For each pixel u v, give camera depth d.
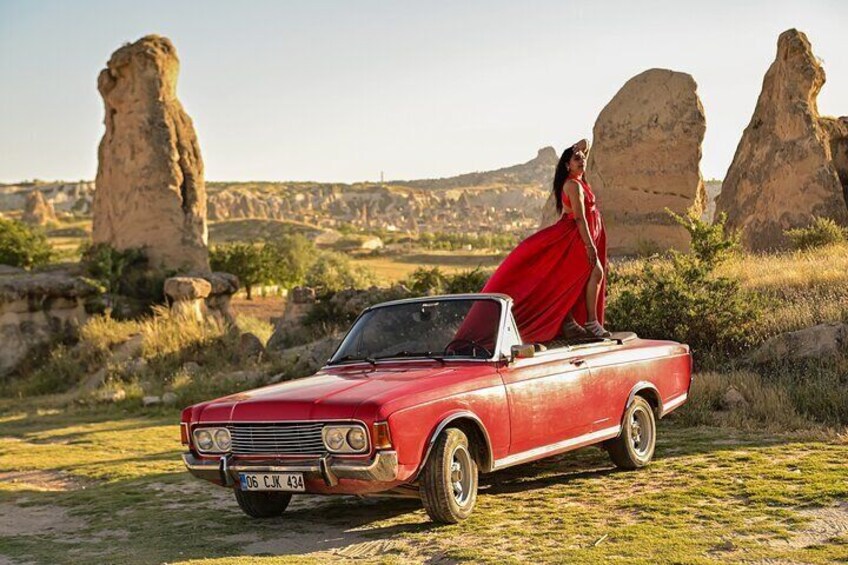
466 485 7.05
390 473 6.36
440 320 7.84
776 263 20.58
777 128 26.95
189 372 23.00
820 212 25.45
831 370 12.33
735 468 8.48
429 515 6.87
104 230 43.56
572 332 9.09
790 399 11.64
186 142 43.59
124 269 40.06
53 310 32.78
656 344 9.43
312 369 20.31
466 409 6.91
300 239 95.31
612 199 28.16
